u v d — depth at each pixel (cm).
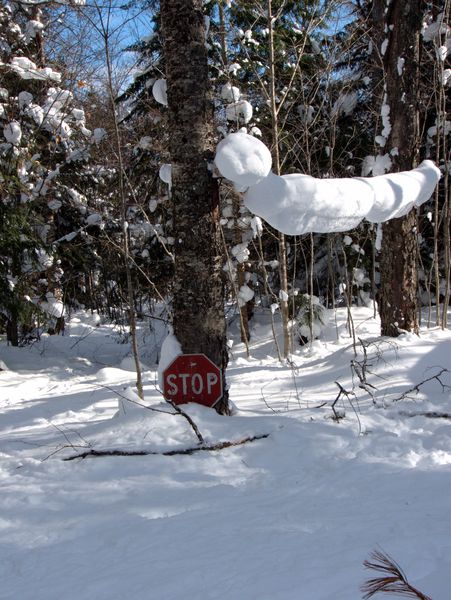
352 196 494
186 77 481
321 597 222
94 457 425
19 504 357
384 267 805
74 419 621
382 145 820
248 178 436
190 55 481
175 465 410
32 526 328
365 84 1279
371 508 321
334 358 796
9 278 1275
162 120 1071
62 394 862
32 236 1230
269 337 1350
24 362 1230
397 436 447
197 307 493
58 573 273
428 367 623
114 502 354
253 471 401
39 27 1284
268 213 457
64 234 1467
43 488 380
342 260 1487
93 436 464
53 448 457
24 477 401
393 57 793
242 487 372
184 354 495
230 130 1100
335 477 376
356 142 1316
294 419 480
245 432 451
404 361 684
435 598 209
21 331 1509
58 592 254
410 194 561
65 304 1605
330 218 487
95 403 707
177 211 495
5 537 317
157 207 1253
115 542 300
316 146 1285
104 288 1454
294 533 290
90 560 284
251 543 283
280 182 456
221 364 504
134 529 312
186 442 436
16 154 1216
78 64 1096
